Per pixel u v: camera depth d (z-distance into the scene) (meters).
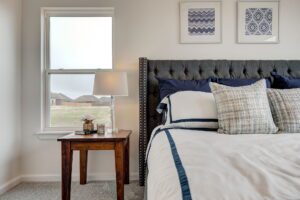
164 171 1.00
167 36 2.89
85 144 2.18
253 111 1.91
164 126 2.15
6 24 2.59
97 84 2.42
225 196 0.75
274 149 1.28
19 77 2.84
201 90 2.45
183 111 2.11
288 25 2.89
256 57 2.89
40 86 2.89
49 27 2.99
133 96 2.89
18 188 2.61
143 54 2.89
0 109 2.48
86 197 2.36
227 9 2.88
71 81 3.01
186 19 2.88
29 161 2.86
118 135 2.30
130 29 2.88
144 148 2.66
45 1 2.88
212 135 1.71
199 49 2.89
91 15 2.99
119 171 2.18
